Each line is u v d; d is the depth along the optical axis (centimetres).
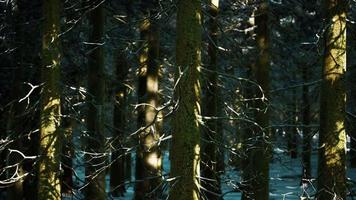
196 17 937
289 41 2022
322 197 1034
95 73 1473
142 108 1866
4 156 1653
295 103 2322
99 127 1451
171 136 945
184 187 920
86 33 1797
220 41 1805
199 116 933
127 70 2414
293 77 2314
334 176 1025
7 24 1411
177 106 928
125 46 1948
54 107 1182
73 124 1700
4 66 1564
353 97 2084
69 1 1467
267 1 1492
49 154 1172
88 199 1370
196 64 932
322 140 1043
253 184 1389
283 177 2995
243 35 2058
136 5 1639
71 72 1694
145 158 1661
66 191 1881
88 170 1380
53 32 1180
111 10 1639
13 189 1414
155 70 1741
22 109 1443
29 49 1502
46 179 1170
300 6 1736
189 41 930
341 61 1030
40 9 1491
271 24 1844
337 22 1030
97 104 1460
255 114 1443
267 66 1462
